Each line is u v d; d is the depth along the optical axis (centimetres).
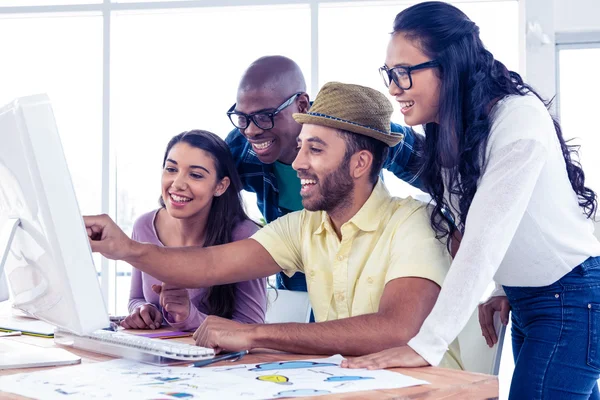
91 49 419
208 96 439
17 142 96
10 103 97
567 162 149
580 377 140
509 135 128
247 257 160
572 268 142
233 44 438
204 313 187
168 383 96
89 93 407
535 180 126
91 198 407
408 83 140
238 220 206
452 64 137
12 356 116
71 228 97
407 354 113
